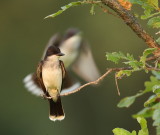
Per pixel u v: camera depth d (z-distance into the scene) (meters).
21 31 19.19
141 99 15.90
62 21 18.62
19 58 18.56
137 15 3.98
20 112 16.94
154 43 3.91
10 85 17.80
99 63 17.86
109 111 17.16
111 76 17.19
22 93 17.31
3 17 19.53
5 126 16.92
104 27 18.38
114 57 3.83
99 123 17.09
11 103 17.19
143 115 4.44
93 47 18.19
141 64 3.78
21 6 19.44
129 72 3.82
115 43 18.27
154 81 4.48
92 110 17.16
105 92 17.27
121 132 3.89
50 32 18.77
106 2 3.92
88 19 18.52
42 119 16.77
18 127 16.78
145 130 3.84
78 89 4.23
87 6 18.56
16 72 18.14
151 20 3.92
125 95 17.27
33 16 19.28
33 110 16.89
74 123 17.00
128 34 18.17
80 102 17.22
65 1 19.06
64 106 17.09
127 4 4.01
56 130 16.56
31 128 16.64
